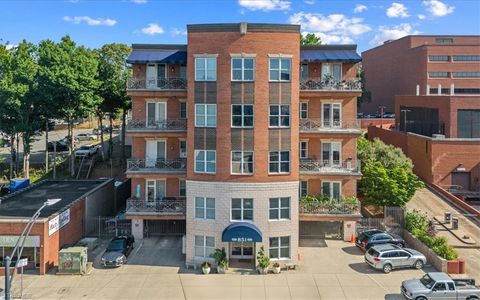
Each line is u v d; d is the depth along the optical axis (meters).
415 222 43.47
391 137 76.38
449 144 60.31
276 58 36.34
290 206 36.72
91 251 40.34
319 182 43.62
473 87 107.94
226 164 36.28
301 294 31.62
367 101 127.12
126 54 67.44
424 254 38.38
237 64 36.22
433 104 70.88
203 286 33.00
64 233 39.62
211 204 36.84
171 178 43.88
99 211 49.12
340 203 41.53
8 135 68.25
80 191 48.12
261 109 36.19
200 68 36.81
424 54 107.88
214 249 36.66
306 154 44.44
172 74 44.12
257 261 35.72
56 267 36.75
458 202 53.75
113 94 66.75
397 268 35.84
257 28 36.06
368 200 46.38
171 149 44.50
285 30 36.41
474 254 40.03
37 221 35.12
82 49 65.38
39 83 58.84
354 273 35.41
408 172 48.12
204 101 36.72
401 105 83.25
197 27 36.53
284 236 36.47
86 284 33.31
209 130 36.62
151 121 43.47
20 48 61.16
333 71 43.91
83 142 88.88
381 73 127.44
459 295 29.84
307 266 36.81
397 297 31.09
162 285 33.16
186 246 37.22
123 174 66.06
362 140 55.72
